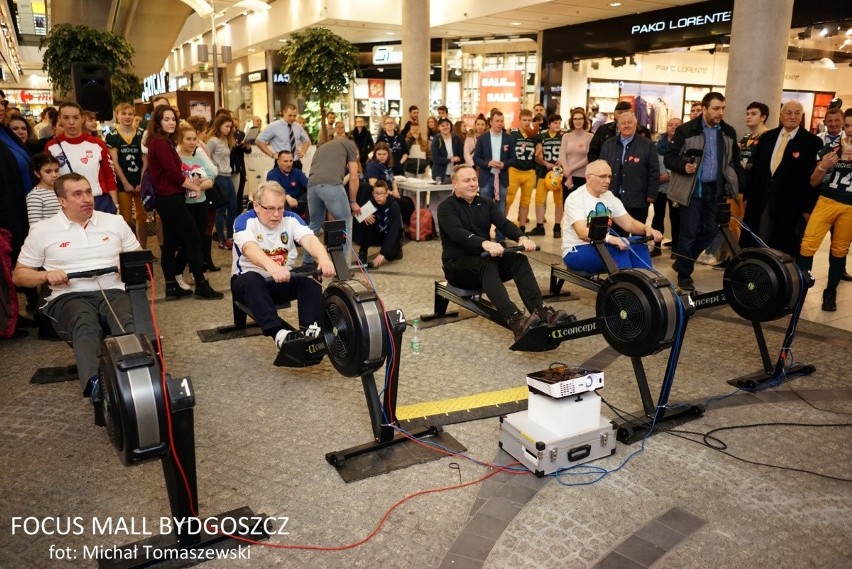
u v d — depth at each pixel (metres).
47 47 11.32
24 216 4.35
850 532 2.23
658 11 11.59
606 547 2.13
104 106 7.19
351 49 11.53
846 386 3.47
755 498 2.42
